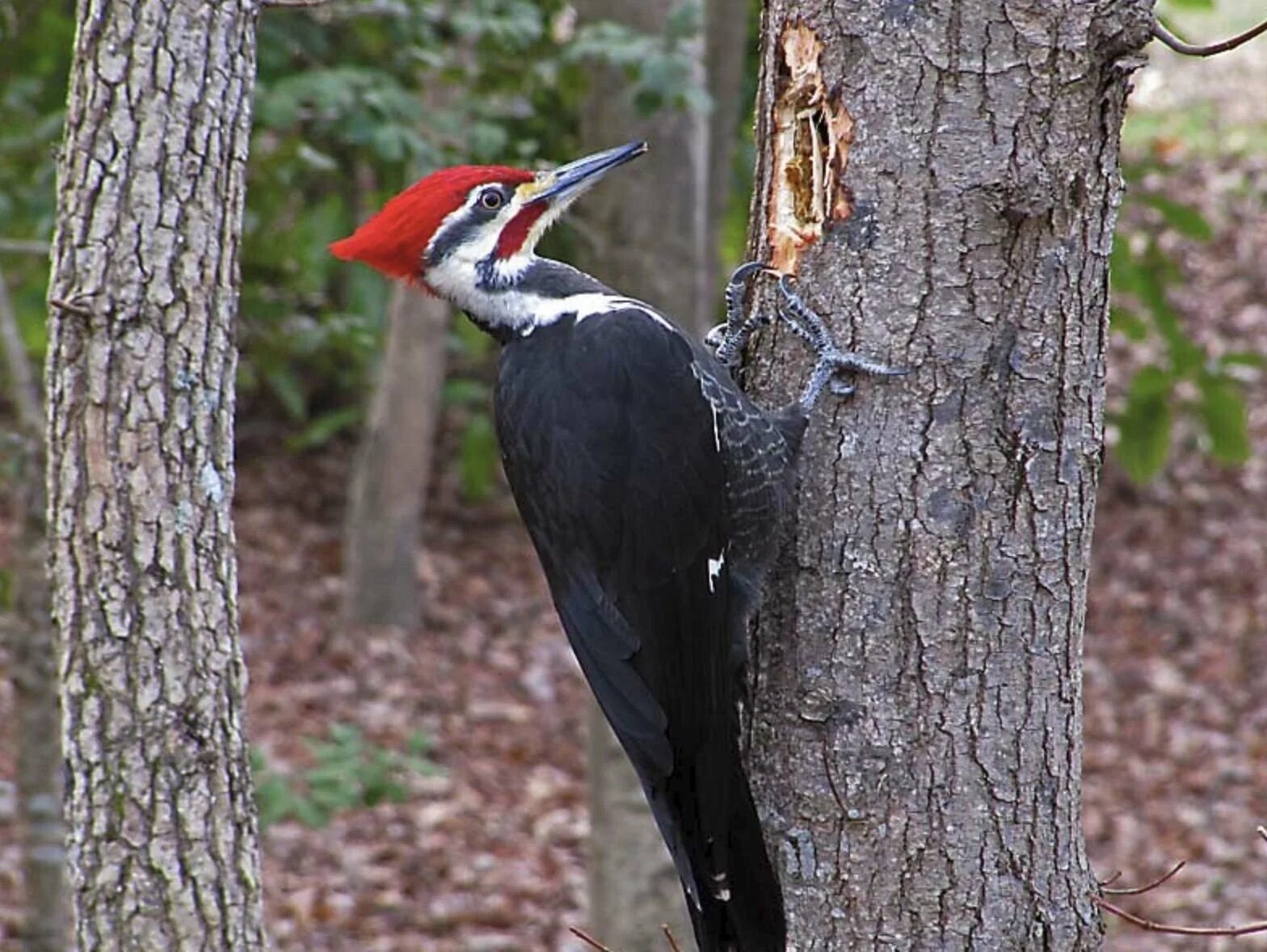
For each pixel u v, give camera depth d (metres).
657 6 12.76
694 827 6.96
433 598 25.38
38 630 11.38
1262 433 29.25
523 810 19.67
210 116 7.05
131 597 7.07
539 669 23.41
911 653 6.77
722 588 7.14
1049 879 6.82
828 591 6.88
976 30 6.55
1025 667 6.75
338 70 11.95
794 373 7.12
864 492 6.81
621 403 7.43
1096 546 26.70
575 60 11.92
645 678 7.27
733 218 17.42
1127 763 20.95
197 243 7.06
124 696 7.09
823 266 6.92
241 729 7.32
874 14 6.66
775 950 6.66
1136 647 23.83
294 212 14.81
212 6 7.03
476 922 17.30
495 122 13.30
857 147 6.75
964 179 6.61
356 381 25.56
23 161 12.70
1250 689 22.50
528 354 7.79
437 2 12.93
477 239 7.95
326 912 17.30
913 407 6.75
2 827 17.91
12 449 11.71
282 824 18.89
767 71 7.17
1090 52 6.54
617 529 7.36
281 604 24.78
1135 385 16.17
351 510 24.16
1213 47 6.51
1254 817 19.48
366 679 22.61
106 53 6.97
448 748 21.08
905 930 6.79
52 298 7.06
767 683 7.06
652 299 13.12
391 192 13.68
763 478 6.96
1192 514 27.33
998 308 6.67
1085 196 6.66
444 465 29.52
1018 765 6.75
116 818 7.12
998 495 6.71
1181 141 36.94
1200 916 17.38
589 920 15.04
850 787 6.83
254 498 28.06
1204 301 31.86
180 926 7.14
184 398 7.07
